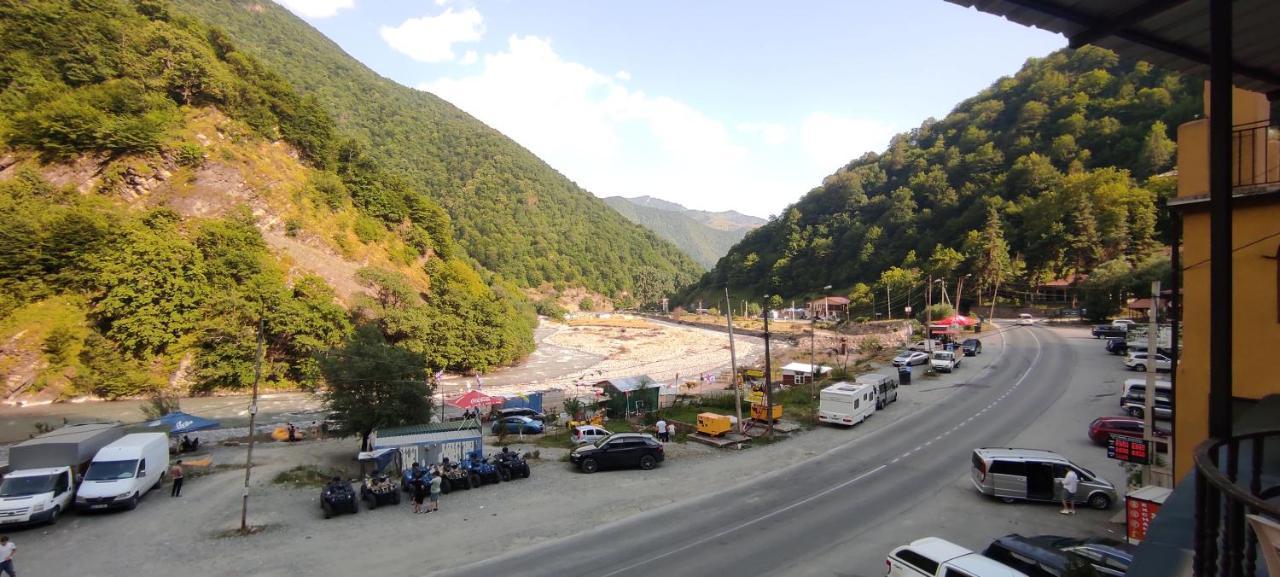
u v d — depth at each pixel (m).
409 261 104.25
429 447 29.61
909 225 146.88
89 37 82.88
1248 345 12.17
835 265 161.62
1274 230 11.95
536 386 75.56
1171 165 107.19
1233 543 3.76
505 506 24.25
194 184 78.38
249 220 78.31
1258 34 6.23
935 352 56.59
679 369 90.50
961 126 180.50
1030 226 111.25
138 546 20.41
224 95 90.75
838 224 174.25
